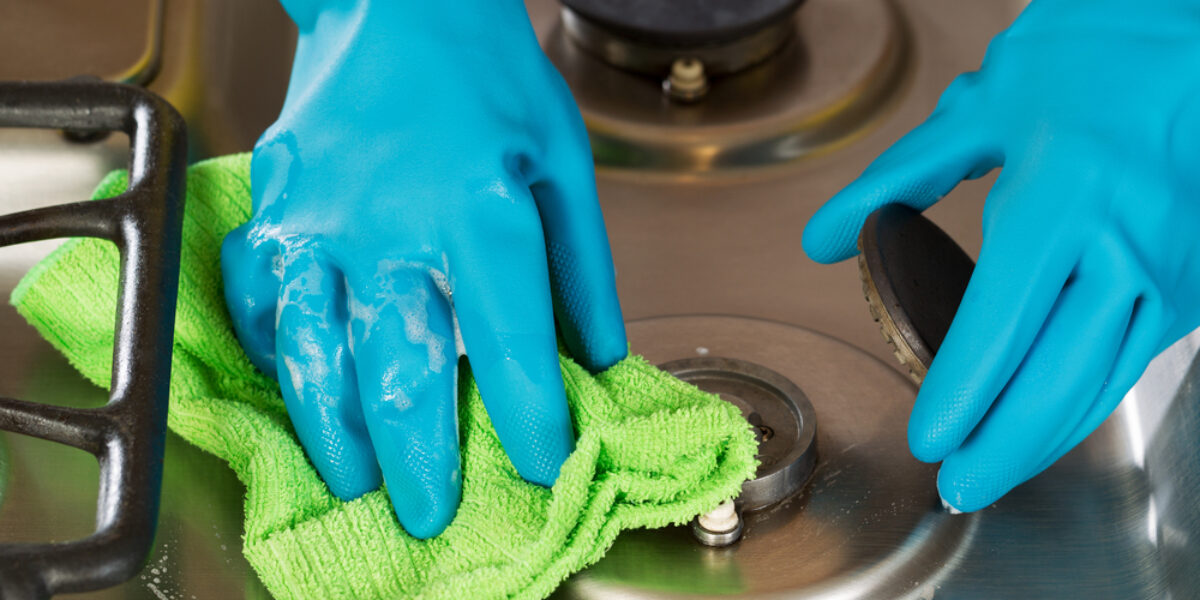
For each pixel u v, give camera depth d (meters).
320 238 0.73
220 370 0.75
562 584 0.71
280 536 0.69
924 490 0.74
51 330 0.76
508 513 0.70
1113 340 0.71
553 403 0.71
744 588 0.71
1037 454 0.72
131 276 0.69
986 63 0.77
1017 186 0.72
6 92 0.74
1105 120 0.72
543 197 0.77
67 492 0.75
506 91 0.76
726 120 0.89
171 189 0.72
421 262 0.73
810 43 0.93
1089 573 0.72
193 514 0.74
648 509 0.70
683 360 0.78
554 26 0.94
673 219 0.87
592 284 0.76
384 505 0.71
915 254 0.72
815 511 0.74
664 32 0.88
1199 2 0.73
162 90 0.91
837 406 0.77
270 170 0.75
